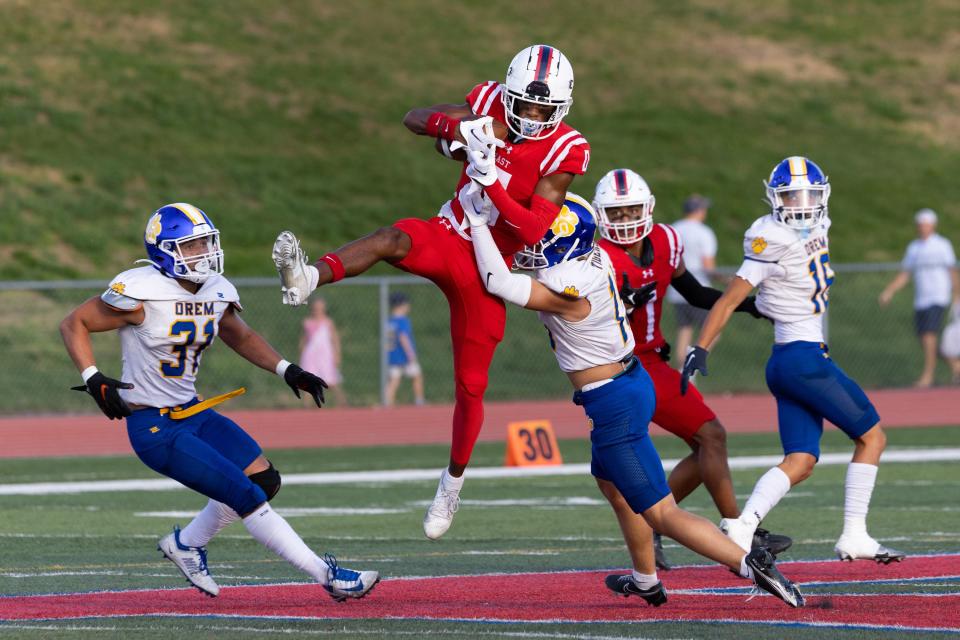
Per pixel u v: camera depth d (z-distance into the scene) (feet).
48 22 311.88
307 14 345.72
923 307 188.24
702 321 168.86
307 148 282.77
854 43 379.55
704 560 71.36
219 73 306.55
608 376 54.19
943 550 72.33
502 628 50.34
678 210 271.08
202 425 57.88
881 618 51.72
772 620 51.75
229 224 245.45
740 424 160.25
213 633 49.34
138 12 326.44
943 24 397.80
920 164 312.71
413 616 53.21
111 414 54.39
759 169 297.33
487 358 62.39
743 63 359.25
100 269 223.10
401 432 157.17
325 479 114.62
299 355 201.16
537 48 61.98
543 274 53.98
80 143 264.31
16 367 184.44
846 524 65.05
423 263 61.16
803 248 66.39
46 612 54.44
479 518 89.30
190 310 56.24
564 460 127.95
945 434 145.79
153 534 82.28
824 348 67.05
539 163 62.23
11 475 119.14
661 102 327.88
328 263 59.26
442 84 321.93
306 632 49.60
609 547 75.87
